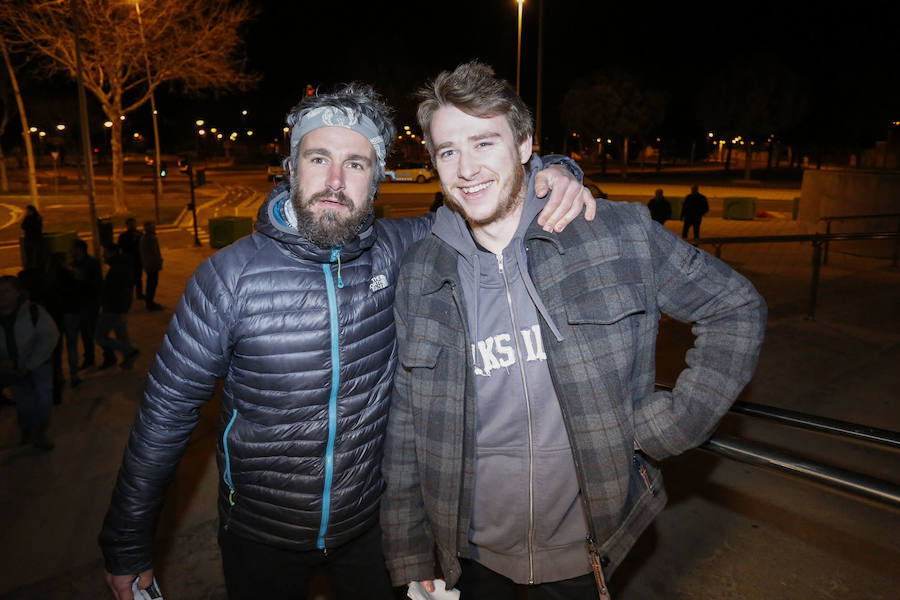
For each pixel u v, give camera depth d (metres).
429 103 1.62
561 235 1.58
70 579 3.29
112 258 7.21
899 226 14.33
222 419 1.93
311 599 3.14
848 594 2.96
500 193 1.61
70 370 6.76
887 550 3.28
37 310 4.96
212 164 78.38
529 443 1.71
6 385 4.89
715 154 91.62
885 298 9.02
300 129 1.76
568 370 1.55
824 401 5.17
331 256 1.79
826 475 1.48
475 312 1.69
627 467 1.57
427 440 1.74
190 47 28.58
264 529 1.93
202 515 3.83
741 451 1.65
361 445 1.91
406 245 2.05
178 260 16.19
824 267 12.20
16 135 62.91
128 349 7.35
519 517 1.77
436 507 1.75
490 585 1.95
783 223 21.66
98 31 26.61
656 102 48.19
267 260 1.80
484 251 1.71
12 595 3.16
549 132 58.16
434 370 1.72
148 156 34.66
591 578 1.85
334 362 1.81
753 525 3.54
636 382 1.62
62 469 4.68
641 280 1.54
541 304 1.57
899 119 41.59
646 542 3.41
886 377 5.69
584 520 1.80
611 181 46.97
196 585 3.22
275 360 1.79
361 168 1.77
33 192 30.42
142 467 1.83
